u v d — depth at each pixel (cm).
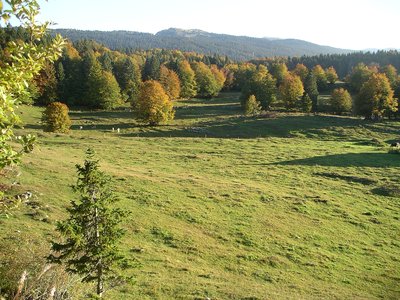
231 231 3641
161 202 4053
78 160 5244
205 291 2442
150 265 2764
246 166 5897
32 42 842
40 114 10581
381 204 4706
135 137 7775
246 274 2889
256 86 13100
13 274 1197
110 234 1525
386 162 6438
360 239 3784
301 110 12950
